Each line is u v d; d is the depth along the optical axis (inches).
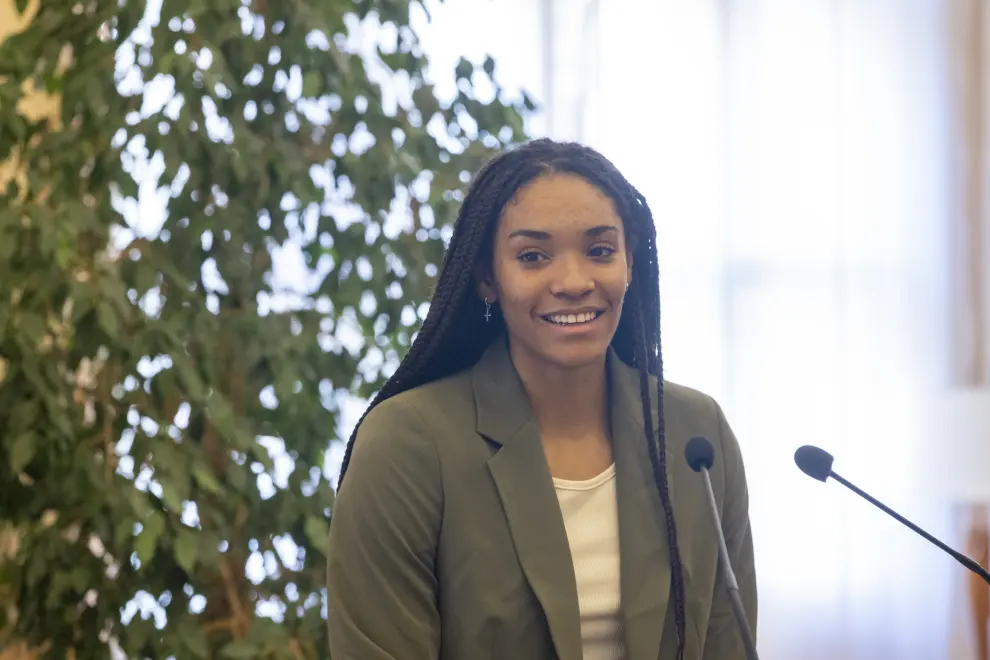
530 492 118.3
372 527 115.0
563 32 290.2
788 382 286.2
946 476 267.0
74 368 184.7
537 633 114.3
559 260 116.8
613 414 126.2
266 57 192.4
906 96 285.9
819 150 286.7
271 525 192.7
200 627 186.9
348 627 113.6
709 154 289.1
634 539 120.3
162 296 191.9
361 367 204.8
